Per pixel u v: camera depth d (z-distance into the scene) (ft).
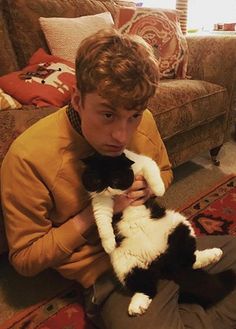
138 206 2.57
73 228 2.60
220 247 3.17
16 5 5.28
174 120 5.07
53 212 2.79
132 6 6.88
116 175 2.24
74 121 2.48
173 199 5.39
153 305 2.52
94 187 2.27
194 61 6.37
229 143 7.51
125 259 2.51
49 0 5.59
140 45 2.16
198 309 2.69
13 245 2.68
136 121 2.24
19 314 3.44
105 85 1.95
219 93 5.89
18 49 5.44
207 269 2.93
